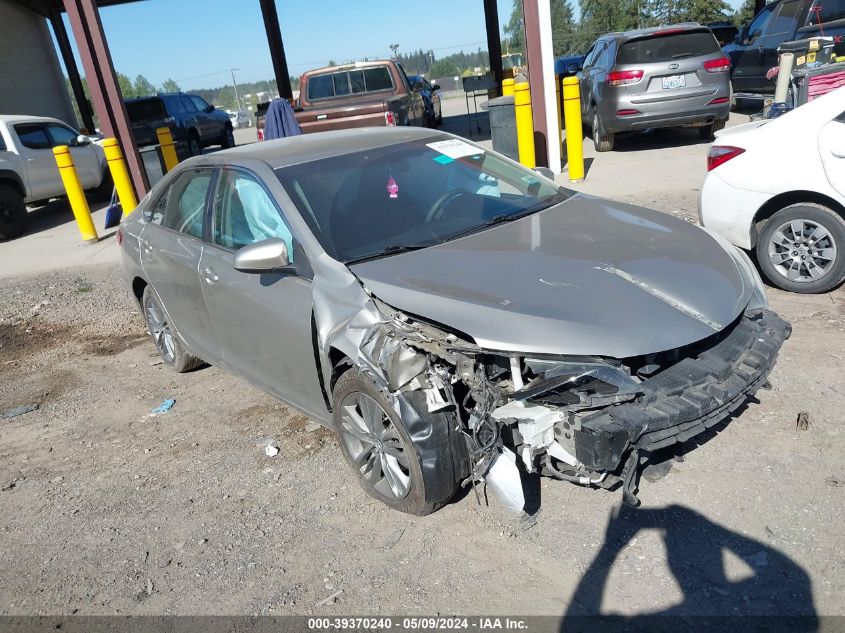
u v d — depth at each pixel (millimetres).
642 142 12477
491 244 3469
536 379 2781
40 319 7508
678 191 8469
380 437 3217
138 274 5230
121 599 3064
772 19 12453
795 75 7004
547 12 9695
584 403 2703
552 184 4441
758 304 3295
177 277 4590
